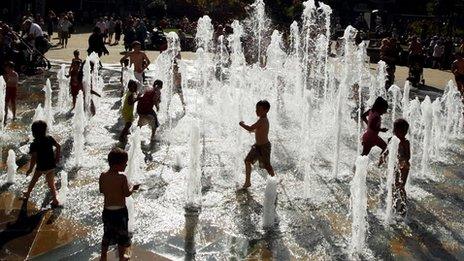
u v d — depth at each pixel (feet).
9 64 43.83
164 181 30.66
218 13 160.86
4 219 24.44
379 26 187.52
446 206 28.71
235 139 40.91
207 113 50.03
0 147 36.06
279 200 28.53
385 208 28.09
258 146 29.30
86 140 38.99
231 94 57.88
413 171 35.73
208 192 29.12
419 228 25.43
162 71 62.03
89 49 75.72
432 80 84.02
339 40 87.30
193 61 92.94
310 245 23.04
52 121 44.47
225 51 77.25
